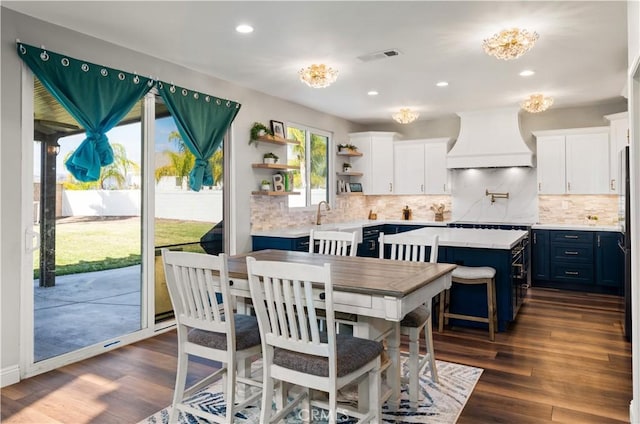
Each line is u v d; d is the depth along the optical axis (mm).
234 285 2584
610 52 3867
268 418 2141
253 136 5086
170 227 4234
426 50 3824
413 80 4754
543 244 5961
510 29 3324
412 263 2877
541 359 3326
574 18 3160
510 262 3939
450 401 2682
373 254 6793
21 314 3031
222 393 2809
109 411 2580
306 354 2061
